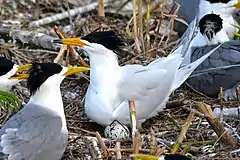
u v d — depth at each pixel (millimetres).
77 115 13195
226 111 12820
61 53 14758
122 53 14727
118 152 11297
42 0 17906
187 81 14070
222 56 13820
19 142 10695
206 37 14258
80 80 14352
